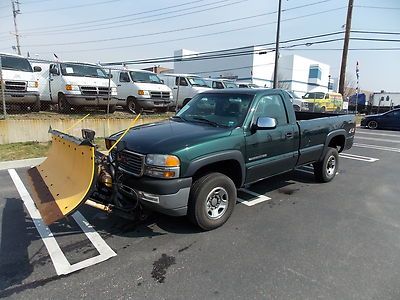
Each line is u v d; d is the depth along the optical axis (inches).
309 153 223.1
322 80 2514.8
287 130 198.8
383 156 388.8
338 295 111.7
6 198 203.9
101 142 398.0
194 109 204.2
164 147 143.9
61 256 136.0
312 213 188.5
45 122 390.3
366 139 555.8
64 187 146.9
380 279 121.6
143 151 145.6
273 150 190.1
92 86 463.5
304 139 215.3
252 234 158.7
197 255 137.9
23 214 179.5
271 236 156.9
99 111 515.5
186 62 2314.2
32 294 111.0
